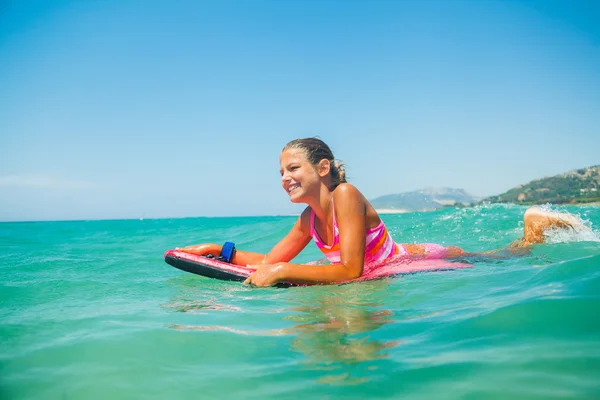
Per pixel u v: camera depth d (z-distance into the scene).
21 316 2.86
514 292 2.84
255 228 12.64
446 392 1.55
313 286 3.87
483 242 6.84
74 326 2.56
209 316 2.76
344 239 4.18
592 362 1.70
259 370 1.84
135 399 1.61
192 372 1.84
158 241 10.85
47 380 1.79
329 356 1.97
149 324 2.55
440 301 2.89
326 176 4.57
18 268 5.62
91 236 13.15
